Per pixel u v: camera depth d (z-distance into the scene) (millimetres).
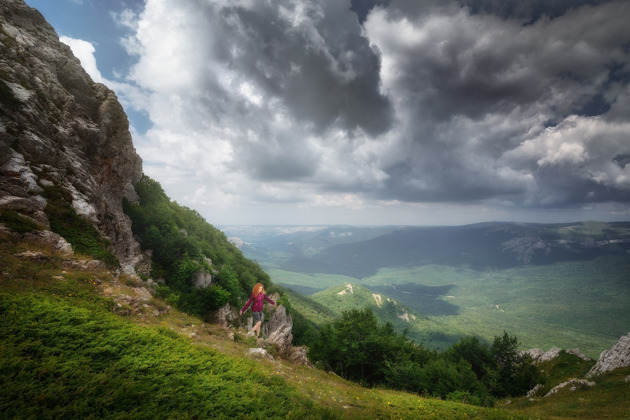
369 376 41562
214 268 54594
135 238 40344
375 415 11562
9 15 33219
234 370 10719
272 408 8539
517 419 15562
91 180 29812
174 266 40312
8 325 8297
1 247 13680
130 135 39469
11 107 22828
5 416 5586
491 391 55781
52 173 23469
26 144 22469
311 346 46438
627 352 42531
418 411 13266
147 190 53594
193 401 7785
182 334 13250
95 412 6266
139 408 6820
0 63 25594
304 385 12953
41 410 5914
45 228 18141
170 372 8969
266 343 19500
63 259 15539
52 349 7879
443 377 36250
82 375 7273
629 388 31703
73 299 11648
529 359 63125
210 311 38219
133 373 8055
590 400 30625
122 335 9914
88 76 38406
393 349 42219
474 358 65000
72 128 29656
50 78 30891
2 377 6391
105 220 29812
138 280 20219
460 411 15008
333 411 10047
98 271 16672
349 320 44688
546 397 38875
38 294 10734
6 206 17156
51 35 36656
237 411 7992
